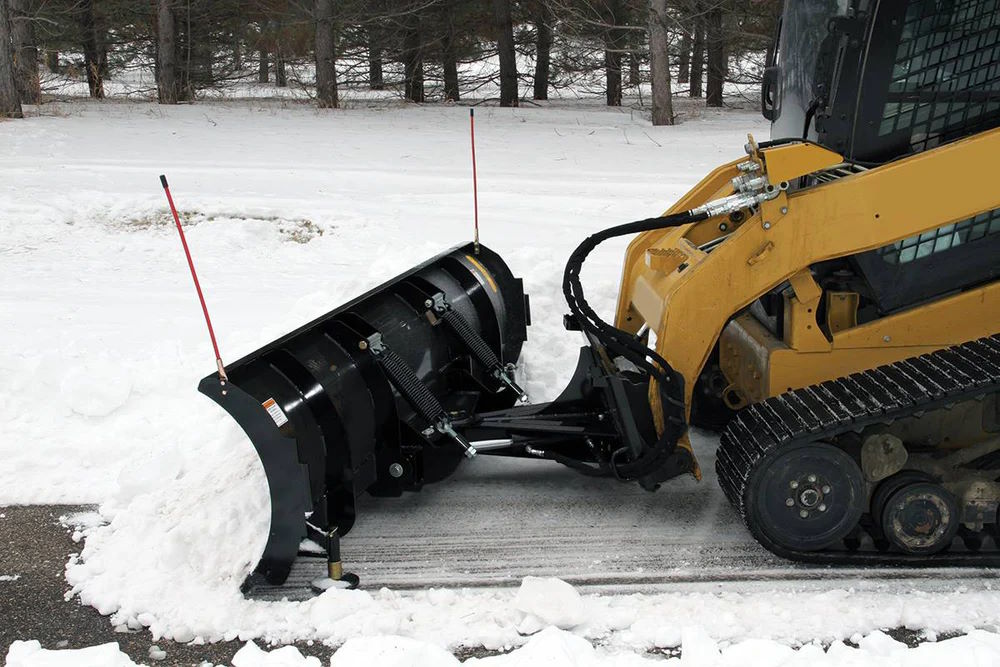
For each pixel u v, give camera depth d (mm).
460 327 4555
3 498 4379
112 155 14070
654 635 3164
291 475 3393
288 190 11570
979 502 3541
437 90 27344
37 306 7234
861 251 3498
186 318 6879
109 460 4727
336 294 6594
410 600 3402
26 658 3084
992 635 3002
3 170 12609
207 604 3410
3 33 17281
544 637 3041
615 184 11844
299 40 24203
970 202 3438
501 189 11602
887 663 2875
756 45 23031
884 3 3488
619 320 4590
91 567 3711
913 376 3469
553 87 27656
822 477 3496
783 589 3463
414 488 4074
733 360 4312
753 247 3531
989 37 3541
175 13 24344
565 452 4258
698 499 4203
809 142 3592
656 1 17828
